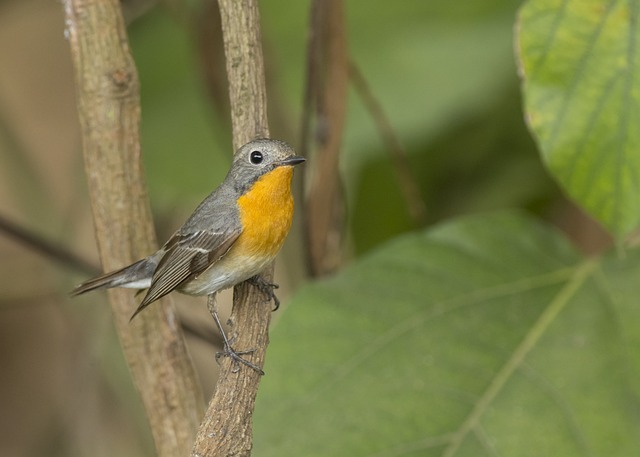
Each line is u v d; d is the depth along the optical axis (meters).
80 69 7.10
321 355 7.96
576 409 7.61
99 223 7.35
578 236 11.35
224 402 6.29
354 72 9.54
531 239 8.70
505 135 11.91
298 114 11.45
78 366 11.09
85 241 11.83
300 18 12.00
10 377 13.98
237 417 6.24
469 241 8.67
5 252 12.16
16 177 11.60
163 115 11.59
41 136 14.48
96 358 10.98
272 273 8.37
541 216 11.82
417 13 11.85
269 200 8.07
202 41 9.94
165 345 7.51
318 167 8.78
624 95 6.90
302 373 7.88
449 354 7.93
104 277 7.40
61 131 14.56
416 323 8.12
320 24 8.57
